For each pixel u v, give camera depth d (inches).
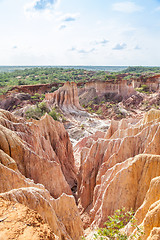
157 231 382.0
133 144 992.2
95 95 4446.4
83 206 1000.9
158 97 3730.3
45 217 494.3
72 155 1539.1
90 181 1029.2
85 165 1047.6
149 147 916.6
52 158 1143.6
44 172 848.9
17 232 266.2
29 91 4389.8
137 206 720.3
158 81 4768.7
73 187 1234.0
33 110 2741.1
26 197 466.6
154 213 449.4
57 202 666.2
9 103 3459.6
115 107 3617.1
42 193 561.0
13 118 1090.7
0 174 557.0
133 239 421.1
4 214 299.7
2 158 655.8
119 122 1542.8
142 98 3932.1
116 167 823.7
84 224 908.0
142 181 724.0
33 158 823.7
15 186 584.4
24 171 799.1
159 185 548.1
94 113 3496.6
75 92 3351.4
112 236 354.6
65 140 1523.1
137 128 1182.3
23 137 935.7
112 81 4485.7
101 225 741.3
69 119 2915.8
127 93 4190.5
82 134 2428.6
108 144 1044.5
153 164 711.1
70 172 1302.9
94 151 1074.1
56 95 3206.2
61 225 598.2
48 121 1328.7
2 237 254.8
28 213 309.7
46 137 1252.5
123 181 743.7
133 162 746.2
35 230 275.4
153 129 956.6
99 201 843.4
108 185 759.1
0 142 756.0
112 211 744.3
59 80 7431.1
